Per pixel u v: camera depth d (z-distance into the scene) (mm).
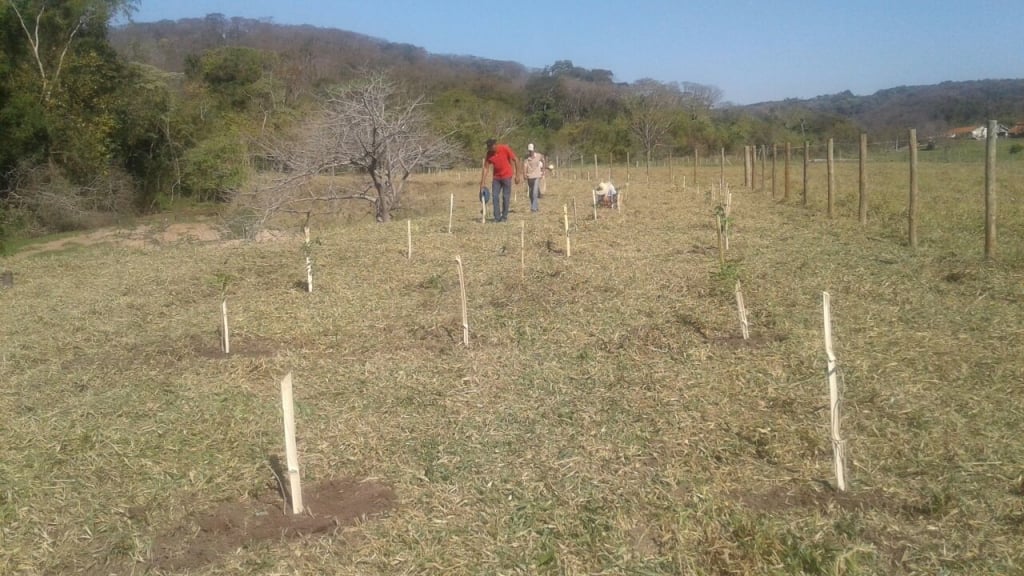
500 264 10703
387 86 20812
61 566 3857
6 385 6574
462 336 7414
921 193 18156
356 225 17500
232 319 8352
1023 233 11578
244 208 21484
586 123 48406
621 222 14664
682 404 5547
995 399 5336
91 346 7691
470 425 5316
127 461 4930
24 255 16578
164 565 3828
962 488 4207
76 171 28359
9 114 25109
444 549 3852
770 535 3777
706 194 20406
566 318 7879
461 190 27156
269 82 42719
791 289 8547
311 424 5457
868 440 4840
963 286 8352
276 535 4047
